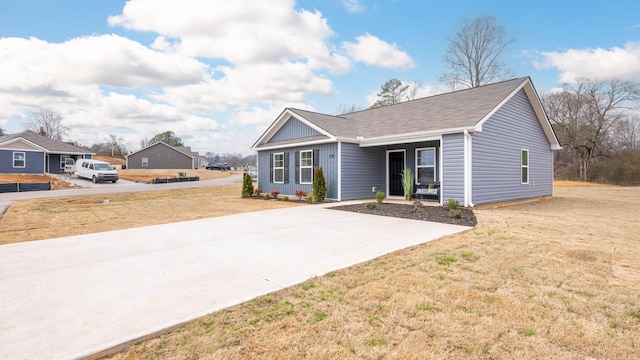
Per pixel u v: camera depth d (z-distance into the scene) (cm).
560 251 518
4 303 340
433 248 548
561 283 382
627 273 417
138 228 777
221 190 2262
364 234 678
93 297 354
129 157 5044
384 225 779
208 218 932
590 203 1311
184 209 1201
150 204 1390
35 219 979
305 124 1538
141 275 428
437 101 1463
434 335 270
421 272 424
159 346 259
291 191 1598
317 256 515
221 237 665
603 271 423
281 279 409
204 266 467
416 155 1362
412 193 1347
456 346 254
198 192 2103
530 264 453
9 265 477
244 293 364
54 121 6059
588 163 3559
